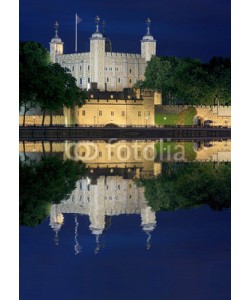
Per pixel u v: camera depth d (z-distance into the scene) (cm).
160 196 5703
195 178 6838
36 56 15100
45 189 5900
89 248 3812
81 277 3222
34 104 14500
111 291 3053
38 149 10519
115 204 5281
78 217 4691
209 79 19688
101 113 17725
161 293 3033
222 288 3120
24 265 3422
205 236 4147
